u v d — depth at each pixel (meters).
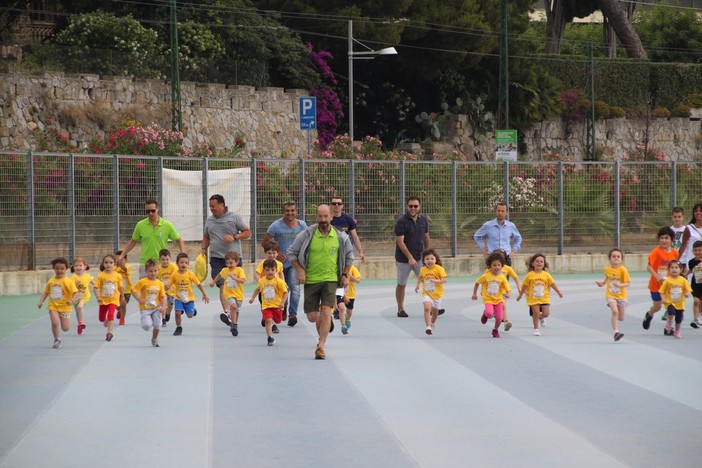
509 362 21.52
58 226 39.19
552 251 49.88
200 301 36.28
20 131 60.59
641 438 14.30
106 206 40.31
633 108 111.81
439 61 90.19
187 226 42.38
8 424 15.25
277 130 77.50
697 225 28.50
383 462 12.92
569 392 17.94
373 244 46.41
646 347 23.97
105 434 14.55
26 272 38.09
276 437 14.34
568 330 27.39
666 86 115.75
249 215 43.84
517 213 49.12
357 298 37.12
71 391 18.00
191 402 16.94
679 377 19.59
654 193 51.25
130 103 67.12
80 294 25.45
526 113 96.31
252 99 75.50
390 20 87.12
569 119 102.50
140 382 18.94
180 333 26.39
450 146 90.19
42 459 13.13
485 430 14.80
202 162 42.69
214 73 74.19
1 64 61.22
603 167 50.72
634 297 37.50
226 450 13.56
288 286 28.38
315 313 22.33
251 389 18.17
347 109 90.12
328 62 89.94
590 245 50.47
